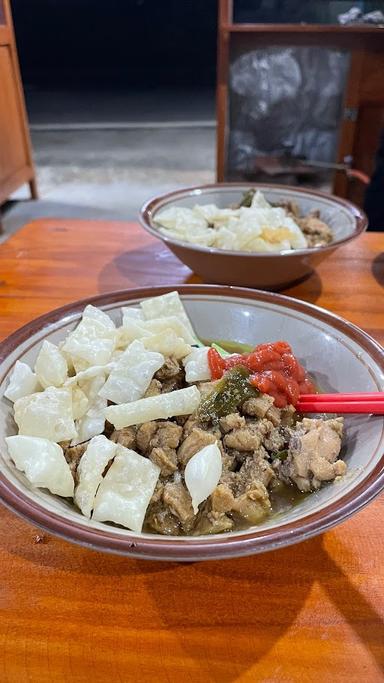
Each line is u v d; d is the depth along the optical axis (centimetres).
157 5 980
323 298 133
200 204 161
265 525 64
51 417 77
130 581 69
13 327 121
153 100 852
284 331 101
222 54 262
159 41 1017
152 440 80
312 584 68
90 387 86
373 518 77
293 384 86
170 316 101
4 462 69
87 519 65
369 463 69
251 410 83
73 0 975
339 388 91
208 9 983
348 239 124
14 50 399
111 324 98
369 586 68
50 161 548
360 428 80
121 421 80
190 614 65
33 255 158
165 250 162
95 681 59
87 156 564
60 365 86
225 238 136
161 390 89
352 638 62
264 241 133
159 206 149
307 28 253
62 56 1030
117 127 679
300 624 64
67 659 61
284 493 76
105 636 63
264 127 285
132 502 70
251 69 267
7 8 389
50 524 59
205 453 74
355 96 271
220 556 55
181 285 109
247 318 105
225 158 293
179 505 71
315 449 76
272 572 70
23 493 64
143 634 63
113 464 75
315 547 73
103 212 417
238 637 62
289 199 161
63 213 416
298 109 279
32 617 65
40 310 129
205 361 90
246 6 299
